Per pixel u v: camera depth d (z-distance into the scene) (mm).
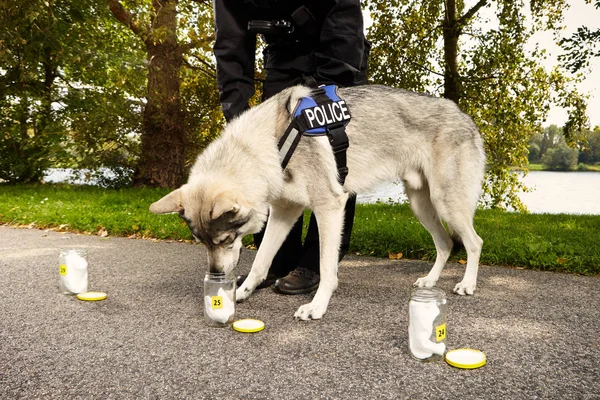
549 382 1880
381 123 3283
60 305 3002
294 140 2852
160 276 3865
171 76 13266
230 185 2689
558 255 4285
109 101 13664
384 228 5625
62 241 5742
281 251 3627
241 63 3365
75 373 1973
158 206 2684
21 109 15477
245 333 2480
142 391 1808
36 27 11430
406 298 3170
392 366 2045
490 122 13141
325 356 2158
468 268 3352
